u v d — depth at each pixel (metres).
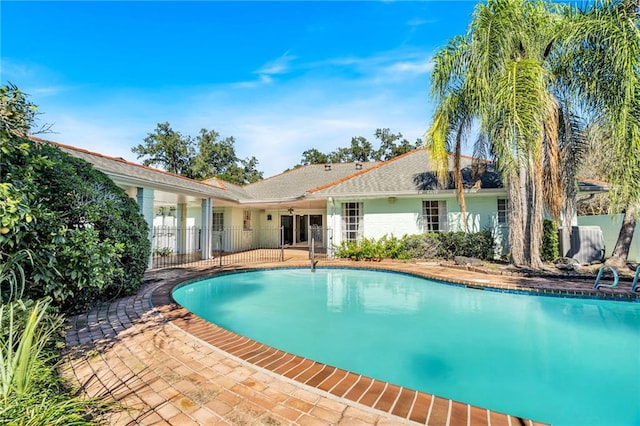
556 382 4.49
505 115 9.05
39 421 2.28
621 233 10.88
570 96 9.91
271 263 13.49
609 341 5.82
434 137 11.86
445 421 2.74
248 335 6.43
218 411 2.90
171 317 5.76
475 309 7.63
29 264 4.23
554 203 10.38
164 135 42.09
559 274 9.32
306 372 3.60
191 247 21.19
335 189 15.70
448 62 11.12
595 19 9.01
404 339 6.12
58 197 5.35
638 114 8.35
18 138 4.29
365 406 2.94
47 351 3.70
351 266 12.72
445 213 14.88
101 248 5.17
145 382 3.42
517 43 10.10
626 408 3.86
